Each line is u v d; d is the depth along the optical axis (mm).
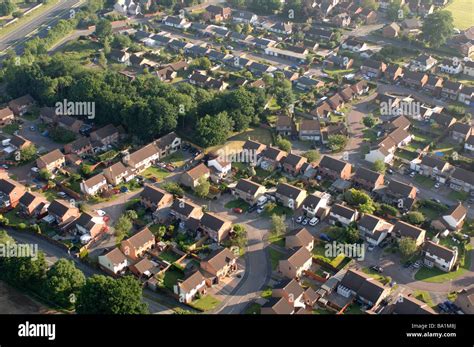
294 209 180250
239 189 184125
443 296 146625
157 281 149000
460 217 169500
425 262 157750
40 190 188500
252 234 169625
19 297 144750
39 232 167375
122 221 164250
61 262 143875
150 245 161250
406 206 178875
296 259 150750
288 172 199375
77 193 186250
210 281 148875
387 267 156750
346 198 181375
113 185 190750
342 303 141500
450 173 193750
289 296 139625
